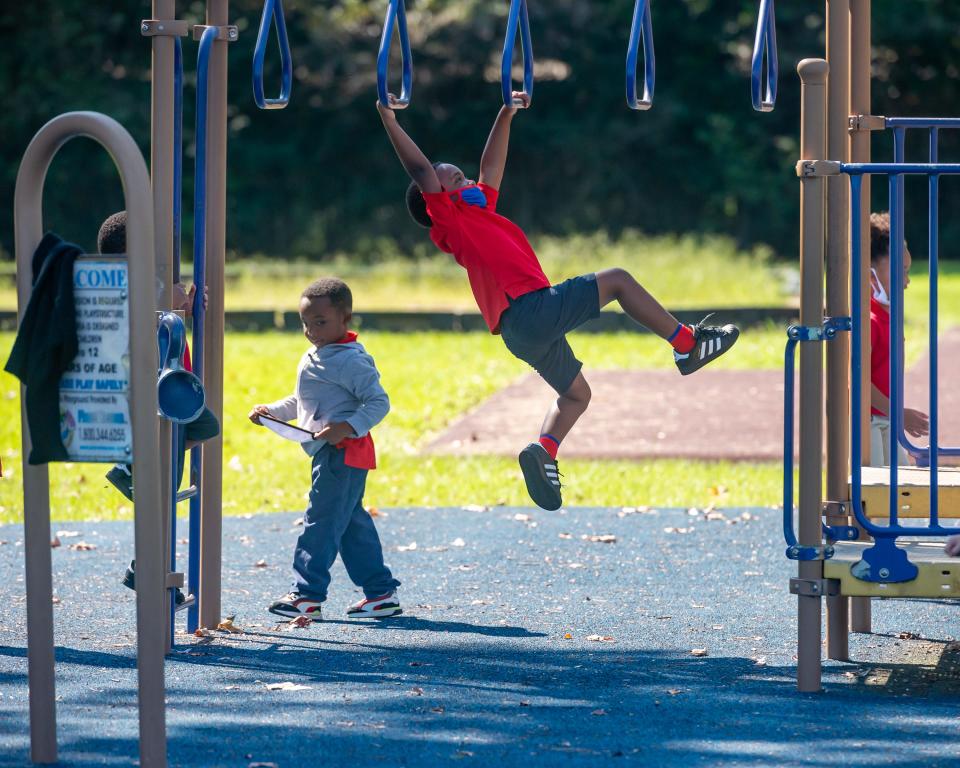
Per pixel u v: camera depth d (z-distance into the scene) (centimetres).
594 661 1045
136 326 752
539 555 1460
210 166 1136
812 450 946
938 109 8694
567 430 1101
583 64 8300
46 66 7862
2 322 4269
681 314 4244
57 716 895
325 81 8094
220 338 1147
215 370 1146
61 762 800
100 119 754
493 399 2830
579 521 1647
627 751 816
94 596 1277
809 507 948
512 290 1063
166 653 1070
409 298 5059
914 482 1071
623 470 2083
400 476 2047
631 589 1303
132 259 751
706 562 1419
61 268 766
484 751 818
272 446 2353
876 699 937
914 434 1250
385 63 1032
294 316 4291
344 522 1185
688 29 8325
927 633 1149
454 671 1015
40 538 791
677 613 1209
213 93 1133
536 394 2881
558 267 5316
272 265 6581
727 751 814
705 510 1711
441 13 8175
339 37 8162
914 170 930
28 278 783
